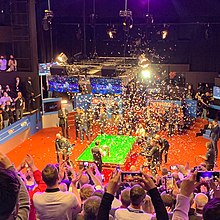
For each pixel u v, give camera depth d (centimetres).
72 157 1773
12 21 2189
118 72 2086
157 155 1543
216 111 2123
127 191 464
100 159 1508
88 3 2766
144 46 2752
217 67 2667
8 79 2192
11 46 2406
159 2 2669
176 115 2097
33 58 2177
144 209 556
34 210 457
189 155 1786
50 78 2061
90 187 575
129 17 2189
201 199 549
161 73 2678
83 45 2825
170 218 444
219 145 1902
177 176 978
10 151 1839
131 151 1783
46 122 2209
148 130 1967
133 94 2230
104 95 2195
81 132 1961
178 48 2714
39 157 1767
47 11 2248
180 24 2658
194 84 2623
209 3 2567
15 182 207
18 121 1961
